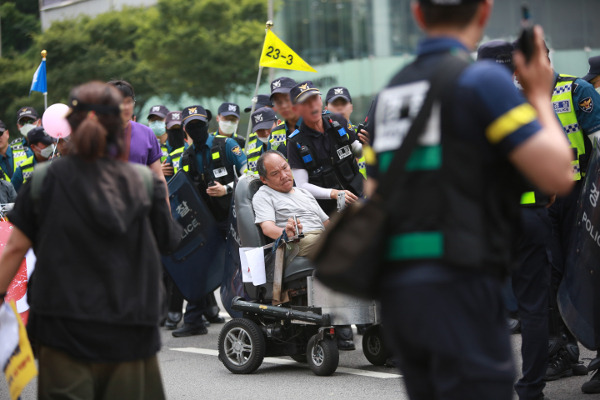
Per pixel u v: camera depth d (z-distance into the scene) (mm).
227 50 51656
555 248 10016
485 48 8219
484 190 4191
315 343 10727
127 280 5457
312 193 11688
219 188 13523
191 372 11445
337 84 68000
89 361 5398
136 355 5520
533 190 8148
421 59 4391
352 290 4281
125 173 5582
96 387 5559
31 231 5680
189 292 13781
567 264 8766
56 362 5422
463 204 4117
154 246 5656
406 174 4203
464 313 4109
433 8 4402
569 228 9984
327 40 68000
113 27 53125
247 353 11203
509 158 4160
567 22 65938
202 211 13664
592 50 66750
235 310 11211
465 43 4410
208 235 13711
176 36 51406
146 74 51062
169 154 16891
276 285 10805
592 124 9938
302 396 9711
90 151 5445
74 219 5391
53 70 51312
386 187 4238
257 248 11062
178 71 52250
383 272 4312
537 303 8266
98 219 5348
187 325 14633
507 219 4332
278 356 11391
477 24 4449
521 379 8398
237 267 11742
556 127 4324
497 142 4137
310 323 10570
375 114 4531
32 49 54469
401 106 4316
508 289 11688
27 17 65375
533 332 8242
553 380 9867
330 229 4363
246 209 11484
